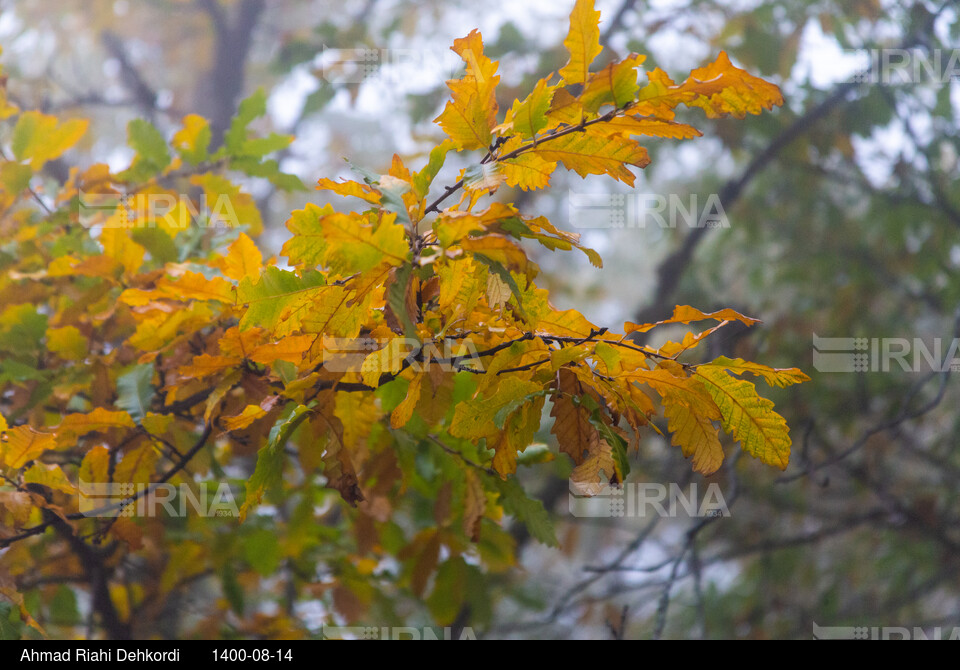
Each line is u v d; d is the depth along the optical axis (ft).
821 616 19.58
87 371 7.41
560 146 4.66
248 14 25.98
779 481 10.67
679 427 4.69
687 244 20.25
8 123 9.18
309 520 9.75
